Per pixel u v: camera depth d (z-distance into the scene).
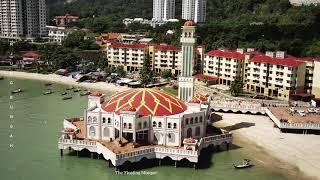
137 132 128.88
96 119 131.88
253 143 148.25
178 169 122.62
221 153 137.62
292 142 149.75
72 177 115.06
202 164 127.38
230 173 120.94
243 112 190.50
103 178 115.19
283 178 118.38
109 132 131.88
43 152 133.88
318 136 157.25
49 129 159.88
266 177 118.69
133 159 119.56
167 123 128.62
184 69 160.00
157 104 135.50
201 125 138.25
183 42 157.88
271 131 162.88
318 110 183.00
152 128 130.00
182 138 132.00
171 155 122.75
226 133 142.12
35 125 165.25
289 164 129.25
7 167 121.19
